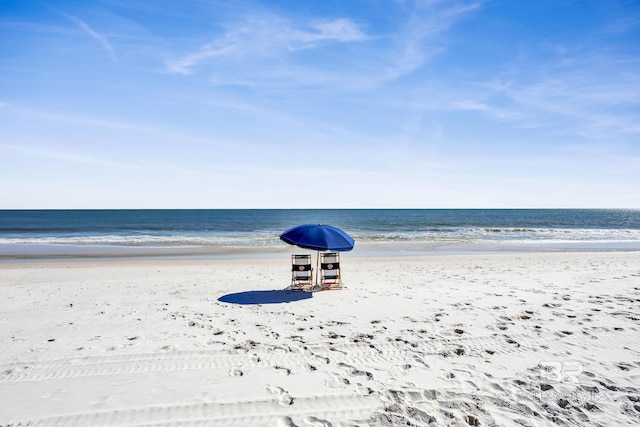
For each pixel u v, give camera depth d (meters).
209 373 4.46
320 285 10.02
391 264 14.95
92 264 15.38
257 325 6.43
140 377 4.34
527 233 34.59
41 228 43.56
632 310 7.16
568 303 7.74
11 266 14.62
